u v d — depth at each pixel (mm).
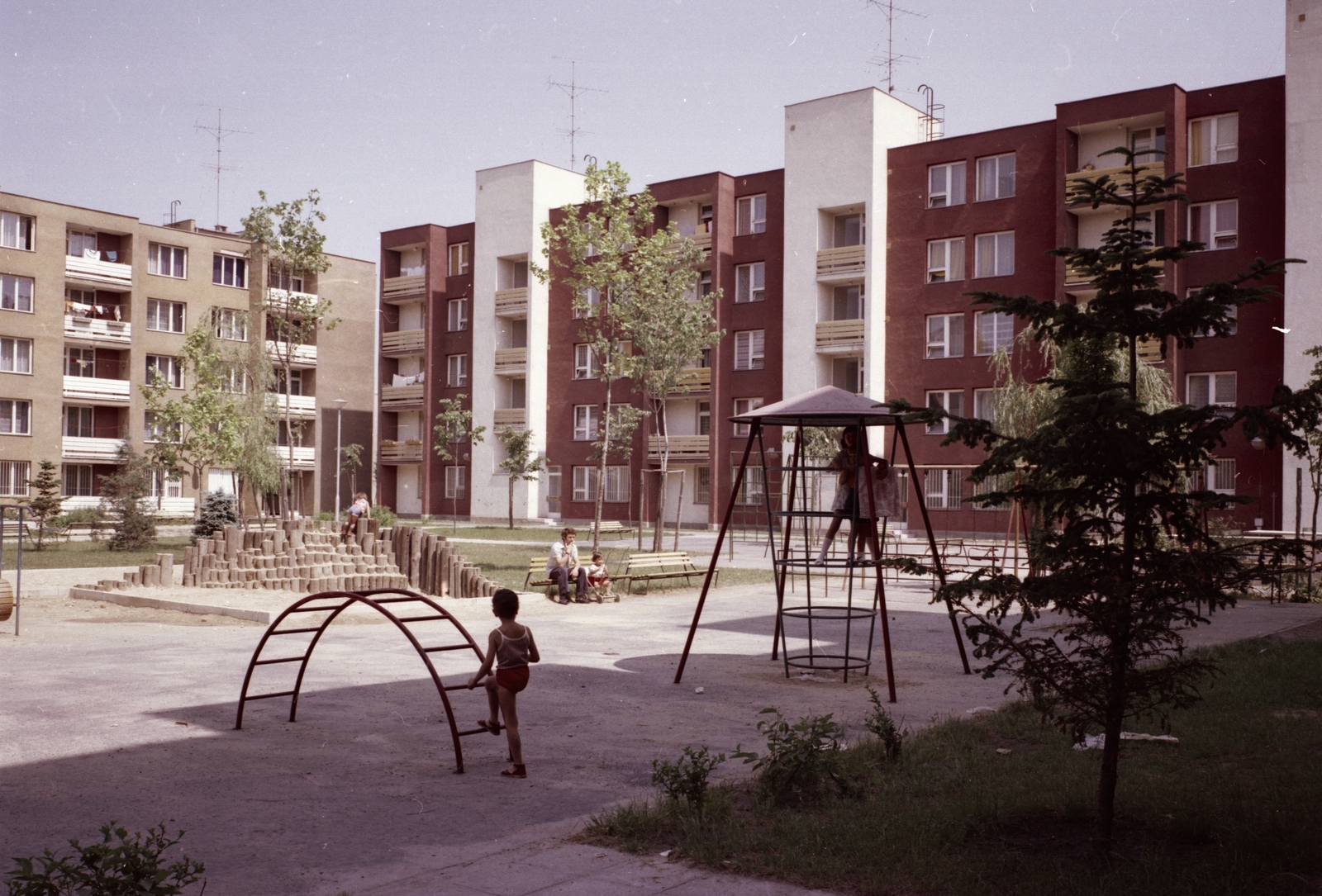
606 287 33812
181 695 10625
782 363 50062
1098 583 5734
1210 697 10062
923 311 45281
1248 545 5648
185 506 57625
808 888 5223
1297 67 36219
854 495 12008
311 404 64938
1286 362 36188
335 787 7242
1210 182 38469
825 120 47531
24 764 7781
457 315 64500
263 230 39531
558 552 20484
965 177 44406
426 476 64312
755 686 11633
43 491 39062
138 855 4293
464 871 5496
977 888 5066
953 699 10938
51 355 53188
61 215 53656
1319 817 6145
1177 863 5414
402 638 15195
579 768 7848
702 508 53750
